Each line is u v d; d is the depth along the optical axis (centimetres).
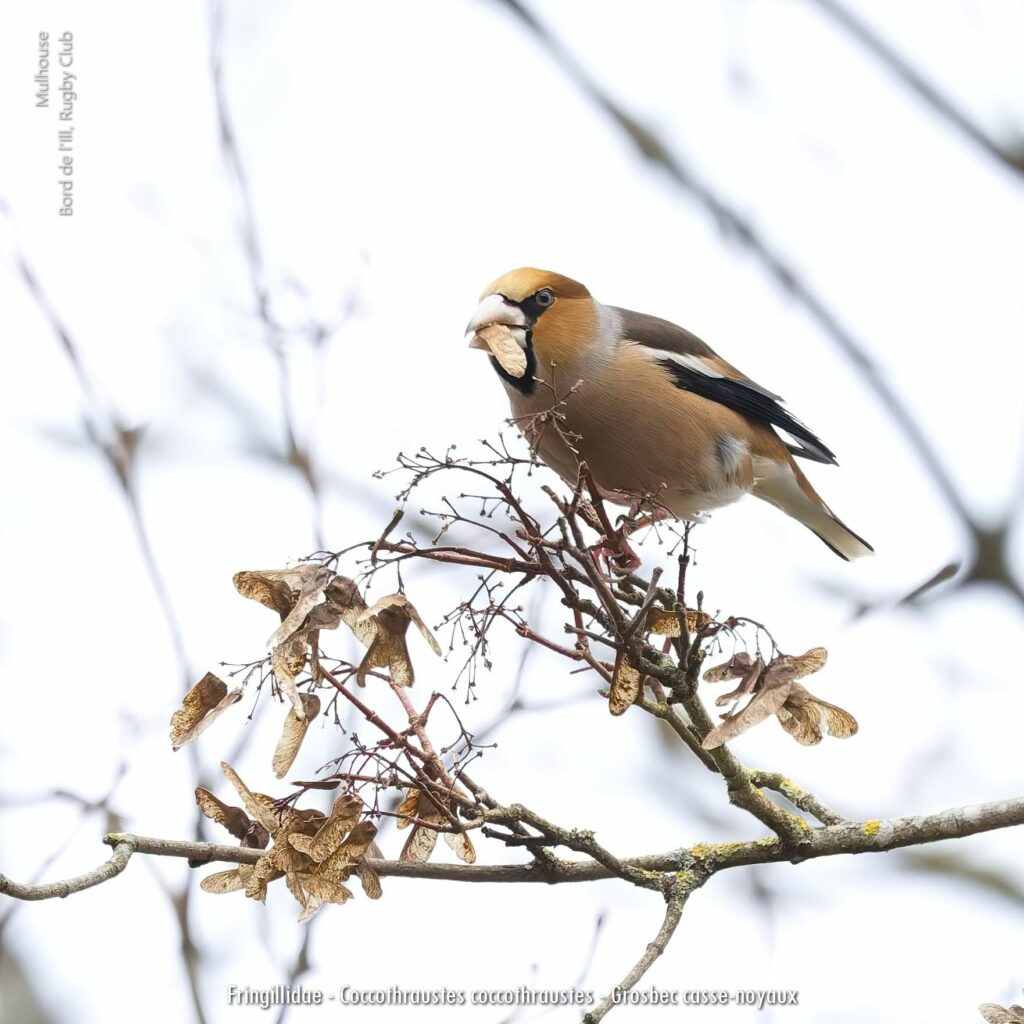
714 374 1190
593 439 1139
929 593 1319
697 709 625
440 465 593
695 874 676
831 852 698
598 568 638
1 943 1105
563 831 634
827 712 594
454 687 625
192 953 959
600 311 1154
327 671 605
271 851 588
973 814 701
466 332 1103
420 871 626
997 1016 603
